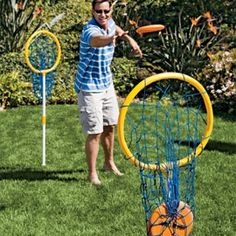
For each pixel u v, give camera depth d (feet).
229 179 23.07
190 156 17.49
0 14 41.06
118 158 25.44
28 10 46.91
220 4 45.62
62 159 25.68
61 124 30.99
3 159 25.81
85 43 21.43
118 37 21.68
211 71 35.27
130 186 22.22
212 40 38.24
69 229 19.01
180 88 35.29
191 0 46.19
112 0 43.19
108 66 22.11
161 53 37.99
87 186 22.27
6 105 34.83
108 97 22.39
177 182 15.11
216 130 29.84
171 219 14.85
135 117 31.73
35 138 28.73
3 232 18.85
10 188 22.20
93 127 22.00
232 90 33.94
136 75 36.83
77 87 22.08
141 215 19.90
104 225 19.27
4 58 37.29
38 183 22.65
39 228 19.10
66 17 46.37
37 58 37.09
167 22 43.88
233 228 19.15
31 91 35.24
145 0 46.96
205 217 19.79
